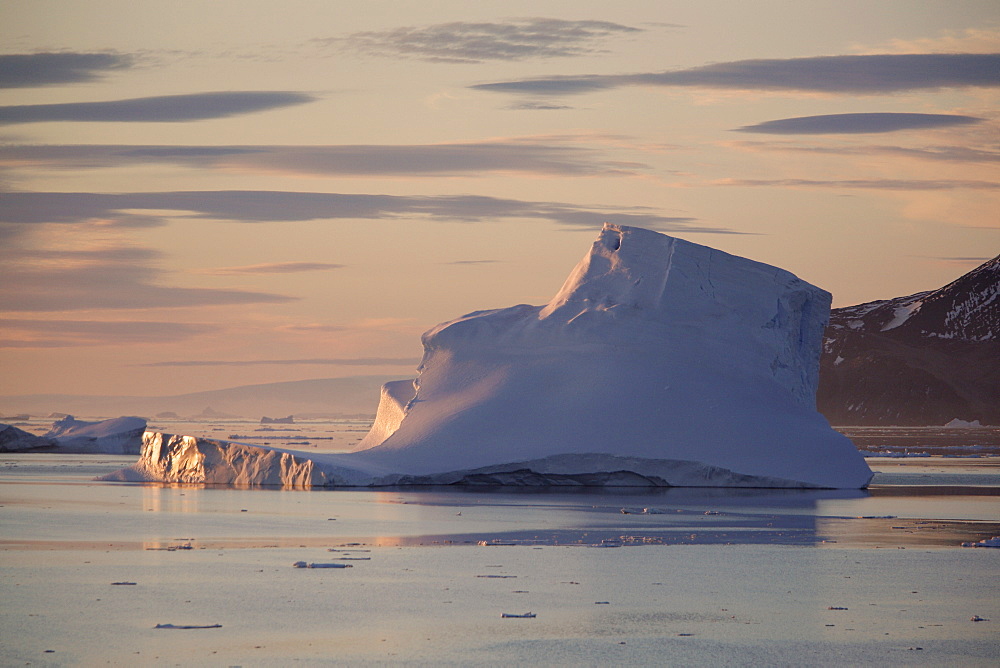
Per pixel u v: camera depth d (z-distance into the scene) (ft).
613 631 282.77
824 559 399.65
